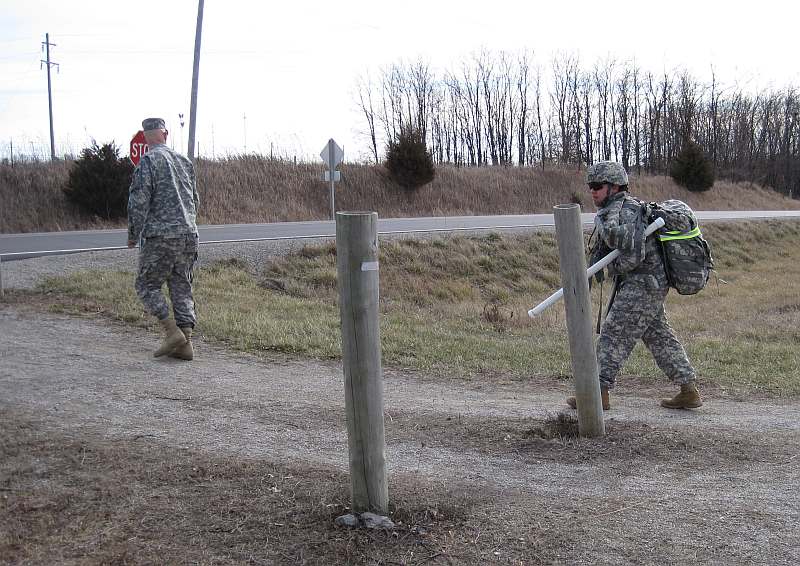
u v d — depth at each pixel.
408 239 18.88
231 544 3.03
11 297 9.13
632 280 5.33
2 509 3.24
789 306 15.92
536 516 3.41
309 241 16.34
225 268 13.89
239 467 3.80
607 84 59.00
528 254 20.09
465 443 4.53
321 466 3.93
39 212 24.73
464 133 56.38
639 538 3.23
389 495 3.53
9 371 5.72
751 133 65.00
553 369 7.57
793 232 30.16
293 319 9.45
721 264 24.28
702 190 47.88
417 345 8.38
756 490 3.83
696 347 9.49
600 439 4.57
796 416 5.71
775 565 3.02
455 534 3.19
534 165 44.84
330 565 2.92
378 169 36.16
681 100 61.44
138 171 6.08
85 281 10.18
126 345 7.06
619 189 5.23
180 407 5.00
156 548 2.98
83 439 4.13
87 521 3.17
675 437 4.68
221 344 7.60
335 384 6.14
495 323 11.45
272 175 32.81
